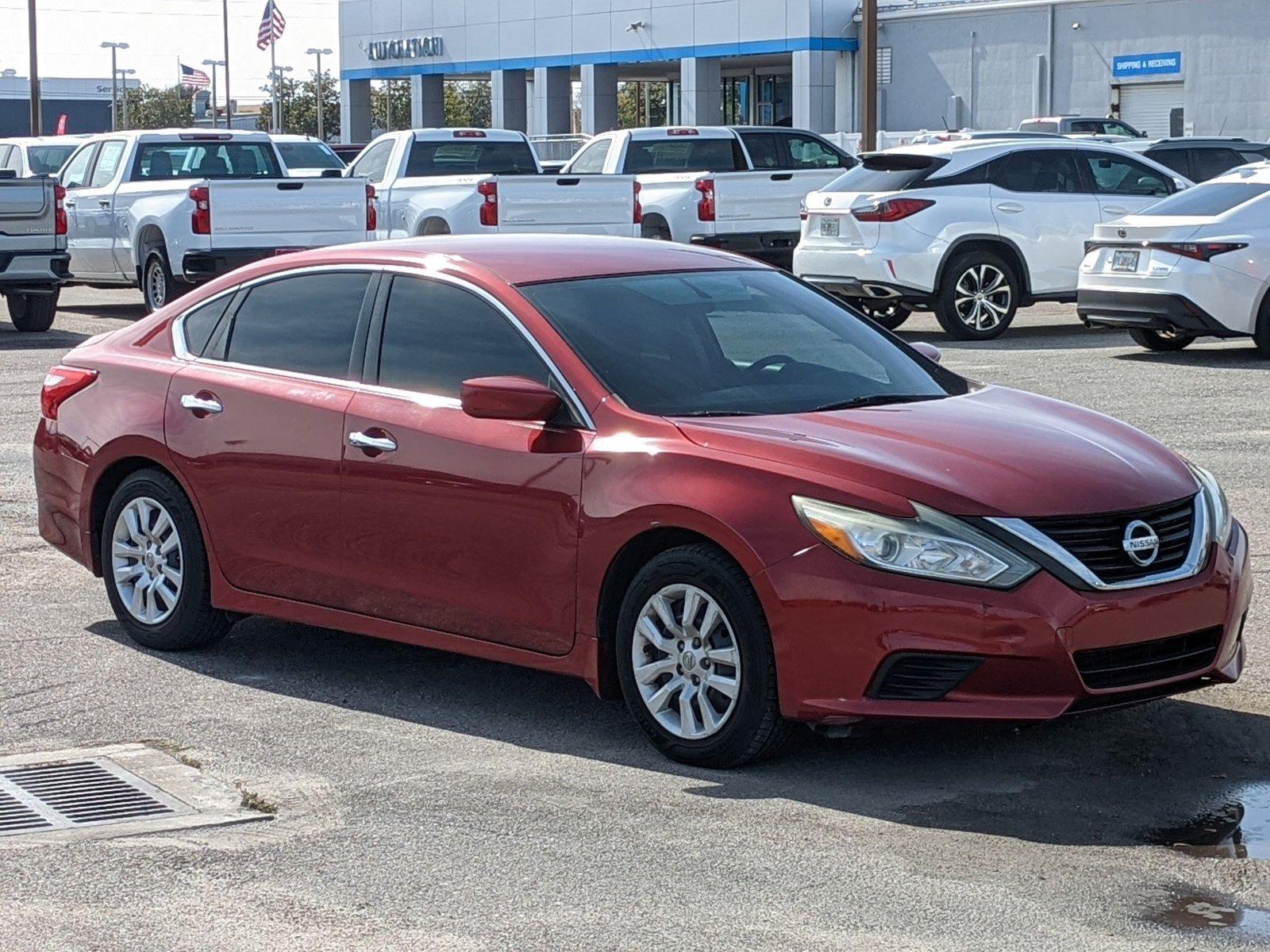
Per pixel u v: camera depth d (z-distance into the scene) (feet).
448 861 15.74
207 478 22.52
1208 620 18.02
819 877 15.26
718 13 170.09
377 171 76.18
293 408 21.70
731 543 17.71
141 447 23.25
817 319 22.08
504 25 190.29
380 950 13.74
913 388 20.98
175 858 15.87
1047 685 16.98
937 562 16.99
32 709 20.90
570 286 20.94
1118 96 153.69
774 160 78.89
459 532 20.03
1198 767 18.31
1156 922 14.24
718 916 14.39
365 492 20.86
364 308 21.80
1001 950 13.67
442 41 197.36
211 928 14.23
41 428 24.85
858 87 167.02
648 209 71.41
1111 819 16.79
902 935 13.98
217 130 71.97
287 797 17.60
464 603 20.15
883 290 58.29
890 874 15.34
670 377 19.79
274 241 65.05
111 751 19.20
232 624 23.53
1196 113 148.77
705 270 22.29
